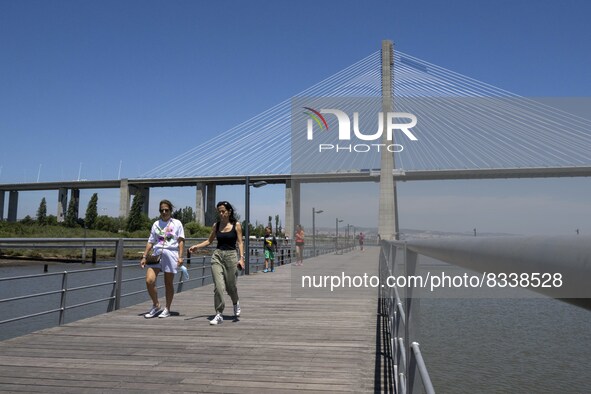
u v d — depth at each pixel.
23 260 37.97
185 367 4.20
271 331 5.72
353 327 5.96
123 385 3.70
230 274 6.39
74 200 97.25
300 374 4.00
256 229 68.88
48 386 3.66
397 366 2.67
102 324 6.11
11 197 110.56
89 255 41.78
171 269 6.63
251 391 3.58
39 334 5.49
